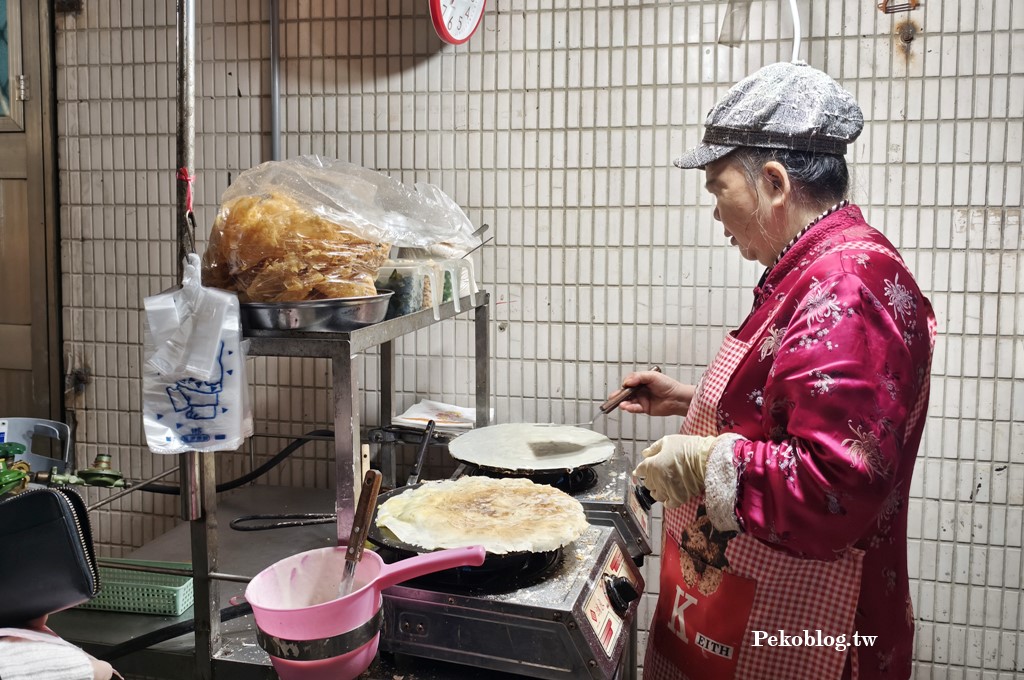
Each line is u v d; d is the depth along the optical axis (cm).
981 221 189
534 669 110
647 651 157
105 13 222
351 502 123
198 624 126
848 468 106
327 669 103
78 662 101
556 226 210
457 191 213
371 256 129
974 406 195
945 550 200
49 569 100
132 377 232
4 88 228
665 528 154
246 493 222
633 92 202
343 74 215
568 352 213
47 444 239
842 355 111
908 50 188
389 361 207
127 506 236
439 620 114
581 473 172
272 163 134
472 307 186
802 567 128
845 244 122
